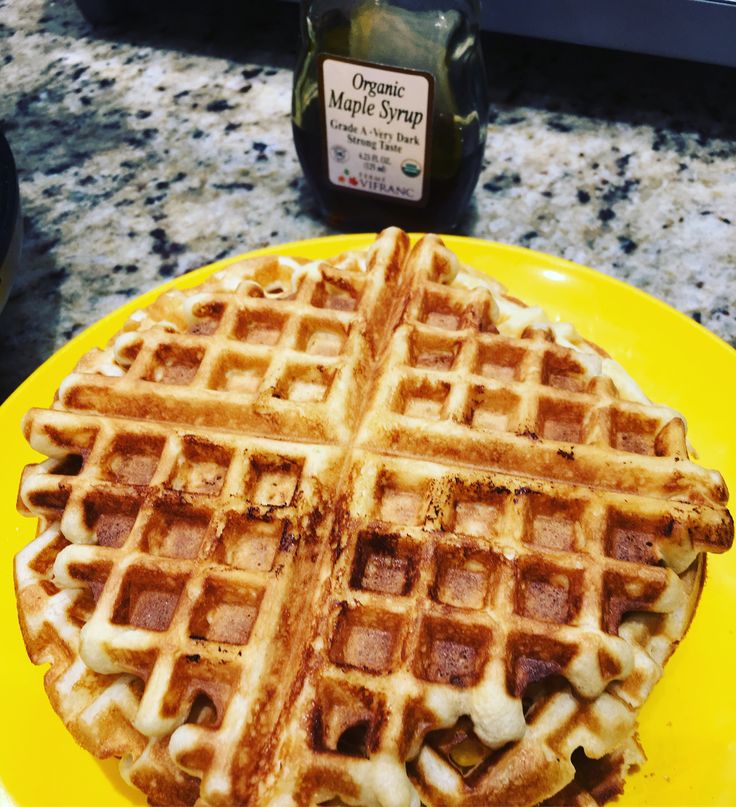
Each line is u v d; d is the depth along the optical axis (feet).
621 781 0.57
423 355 0.69
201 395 0.64
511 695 0.51
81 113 1.14
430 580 0.55
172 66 1.20
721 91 1.13
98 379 0.66
